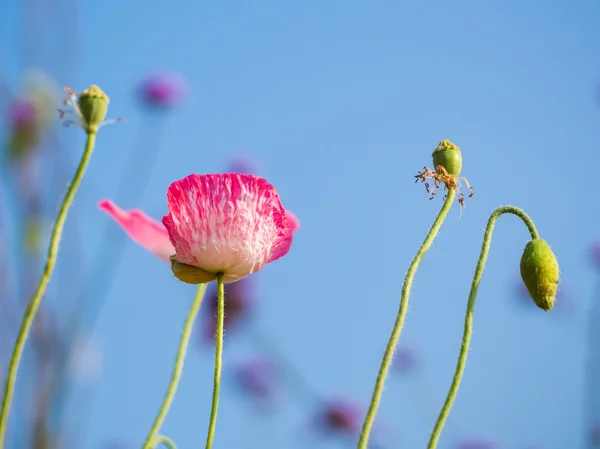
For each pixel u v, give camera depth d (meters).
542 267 0.46
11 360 0.42
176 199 0.46
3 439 0.42
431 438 0.42
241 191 0.45
